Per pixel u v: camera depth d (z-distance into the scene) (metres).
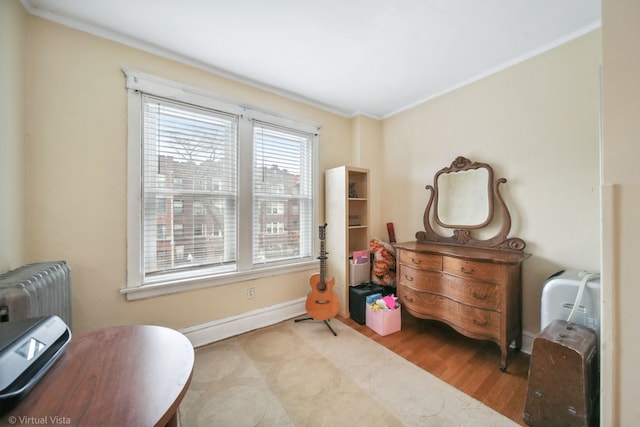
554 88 1.82
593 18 1.58
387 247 2.82
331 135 2.90
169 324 1.93
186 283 1.96
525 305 1.97
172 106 1.93
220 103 2.12
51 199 1.52
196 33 1.70
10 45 1.30
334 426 1.27
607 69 1.01
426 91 2.53
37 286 1.08
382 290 2.53
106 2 1.43
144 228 1.83
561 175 1.80
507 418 1.33
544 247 1.89
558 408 1.22
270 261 2.47
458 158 2.34
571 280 1.52
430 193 2.62
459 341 2.12
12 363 0.60
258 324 2.34
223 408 1.38
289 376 1.65
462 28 1.66
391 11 1.51
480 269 1.81
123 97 1.73
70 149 1.57
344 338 2.15
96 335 0.91
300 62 2.04
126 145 1.74
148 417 0.56
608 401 1.02
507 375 1.68
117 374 0.70
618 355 1.00
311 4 1.45
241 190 2.24
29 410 0.56
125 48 1.74
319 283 2.40
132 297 1.77
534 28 1.67
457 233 2.37
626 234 0.98
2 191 1.24
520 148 2.00
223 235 2.19
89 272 1.64
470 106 2.30
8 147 1.28
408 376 1.66
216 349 1.97
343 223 2.58
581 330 1.36
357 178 2.97
